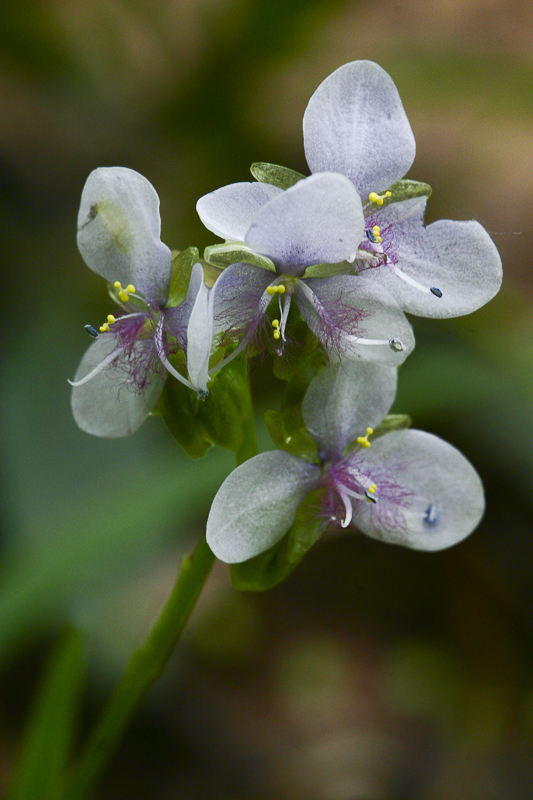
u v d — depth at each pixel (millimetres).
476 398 279
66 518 269
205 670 319
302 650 328
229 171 327
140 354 221
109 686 281
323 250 212
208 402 222
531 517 330
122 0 321
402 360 217
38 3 323
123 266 218
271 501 220
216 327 216
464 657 328
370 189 217
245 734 300
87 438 277
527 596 330
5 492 270
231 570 223
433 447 224
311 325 217
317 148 216
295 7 300
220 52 312
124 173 214
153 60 328
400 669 325
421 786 292
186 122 326
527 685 318
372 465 224
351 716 310
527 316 314
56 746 238
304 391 220
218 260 213
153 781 282
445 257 217
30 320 304
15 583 250
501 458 303
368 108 215
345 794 285
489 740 306
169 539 293
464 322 302
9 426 275
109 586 273
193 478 256
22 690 289
